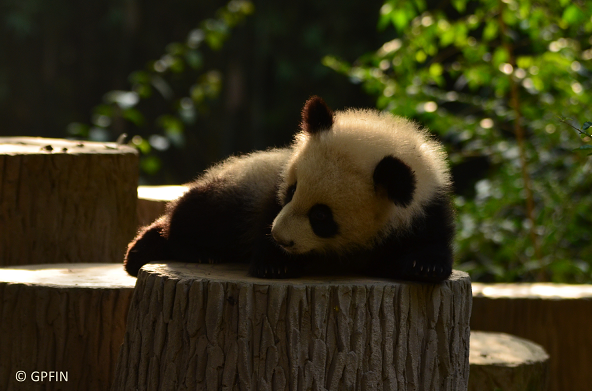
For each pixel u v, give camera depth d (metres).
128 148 9.66
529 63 11.77
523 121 12.64
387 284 5.42
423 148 6.13
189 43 16.36
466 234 12.09
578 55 11.80
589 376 9.29
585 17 10.84
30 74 31.27
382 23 12.05
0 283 6.86
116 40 31.42
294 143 6.55
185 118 16.00
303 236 5.58
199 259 6.68
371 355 5.33
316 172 5.59
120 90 28.83
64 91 31.73
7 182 8.53
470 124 11.98
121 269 7.89
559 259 11.82
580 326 9.30
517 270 12.35
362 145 5.69
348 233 5.70
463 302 5.80
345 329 5.27
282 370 5.17
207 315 5.23
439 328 5.62
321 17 26.17
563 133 11.53
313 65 25.78
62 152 8.80
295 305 5.19
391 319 5.40
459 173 21.66
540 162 12.17
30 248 8.66
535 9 11.47
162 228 7.05
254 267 5.68
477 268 12.49
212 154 29.75
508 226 12.36
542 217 12.15
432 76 12.49
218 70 29.38
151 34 30.34
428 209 5.86
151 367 5.45
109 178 8.98
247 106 28.81
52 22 30.69
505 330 9.48
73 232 8.84
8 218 8.56
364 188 5.58
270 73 28.03
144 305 5.62
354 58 24.78
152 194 10.98
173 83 28.78
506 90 12.45
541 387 7.67
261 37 26.50
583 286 10.45
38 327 6.75
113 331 6.82
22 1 28.98
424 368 5.54
